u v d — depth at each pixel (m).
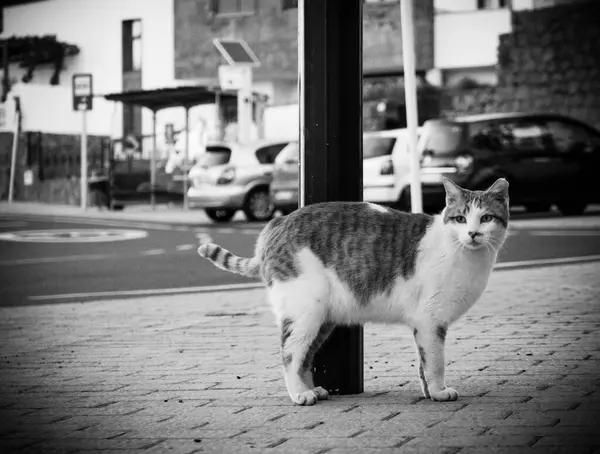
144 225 23.61
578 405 5.71
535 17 32.03
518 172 21.55
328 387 6.24
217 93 29.08
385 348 7.93
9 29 41.53
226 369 7.16
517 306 9.88
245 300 11.24
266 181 24.36
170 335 8.83
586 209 24.72
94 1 40.00
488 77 34.09
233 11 37.78
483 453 4.70
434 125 21.34
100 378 6.92
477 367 6.93
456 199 5.86
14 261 16.28
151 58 39.16
